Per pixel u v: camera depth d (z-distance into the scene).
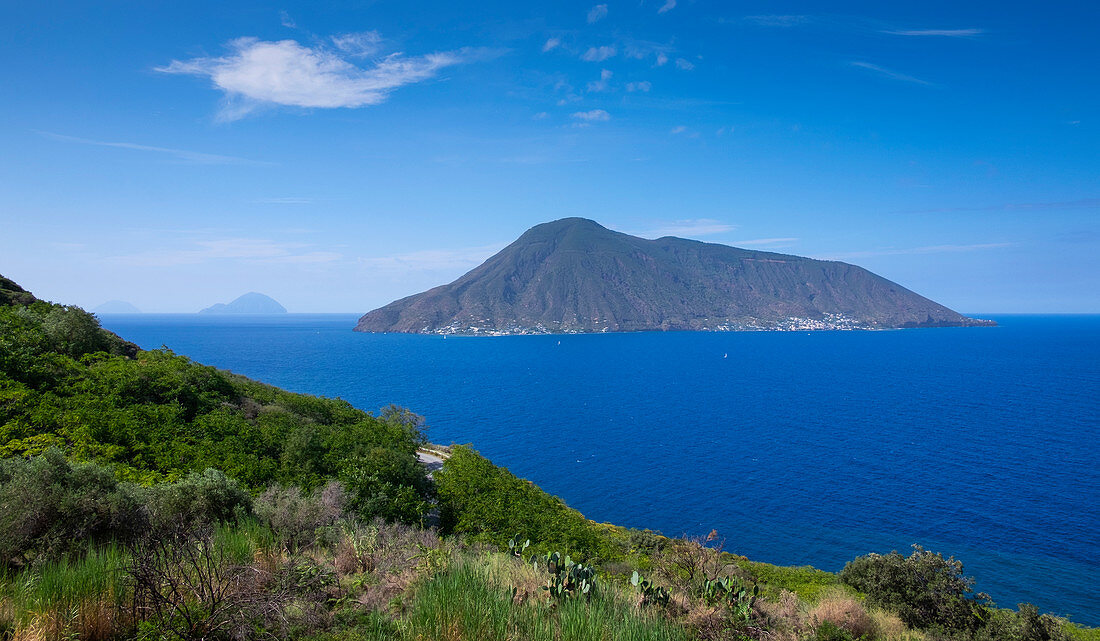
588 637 5.64
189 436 24.27
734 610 8.06
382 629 5.73
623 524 58.41
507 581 7.20
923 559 20.55
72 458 18.75
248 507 10.57
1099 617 39.31
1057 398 153.50
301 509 10.54
